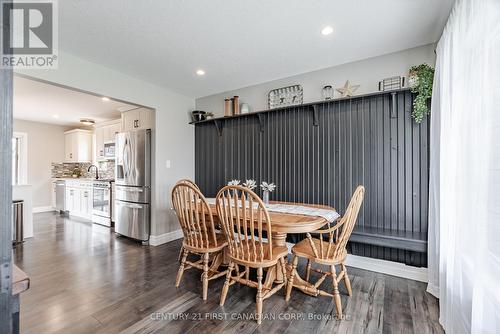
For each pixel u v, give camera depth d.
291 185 3.18
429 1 1.79
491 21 1.15
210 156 4.02
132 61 2.78
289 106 3.07
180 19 2.01
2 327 0.56
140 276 2.46
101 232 4.25
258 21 2.04
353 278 2.44
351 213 1.88
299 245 2.17
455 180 1.57
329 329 1.66
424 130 2.41
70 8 1.85
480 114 1.24
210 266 2.61
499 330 1.06
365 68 2.76
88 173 6.53
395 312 1.85
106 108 4.59
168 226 3.71
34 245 3.48
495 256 1.08
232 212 2.01
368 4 1.83
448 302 1.58
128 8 1.86
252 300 2.03
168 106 3.77
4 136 0.55
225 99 3.71
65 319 1.75
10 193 0.56
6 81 0.55
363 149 2.72
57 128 6.51
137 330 1.64
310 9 1.89
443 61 1.89
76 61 2.65
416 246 2.18
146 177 3.57
